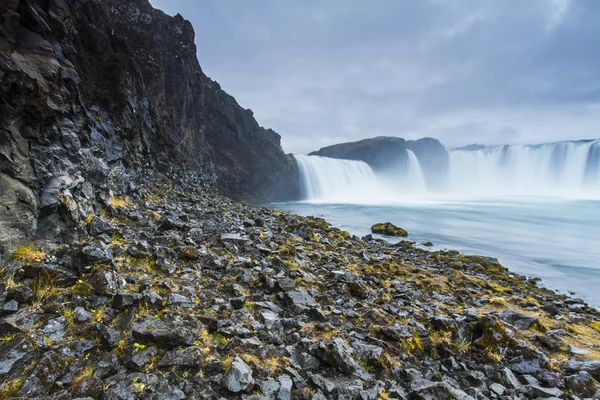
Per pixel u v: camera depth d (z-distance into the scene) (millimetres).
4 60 7332
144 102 25734
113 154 17156
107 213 12562
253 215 24469
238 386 4848
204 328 6215
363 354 6227
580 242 27984
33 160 8227
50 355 4594
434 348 7043
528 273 19938
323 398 4969
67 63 11586
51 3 13383
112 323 5809
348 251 17141
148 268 8688
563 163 92562
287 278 9539
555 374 6445
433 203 60031
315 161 74312
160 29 33938
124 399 4320
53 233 8289
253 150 58375
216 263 9875
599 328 10422
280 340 6504
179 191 27125
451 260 19500
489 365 6734
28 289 6078
